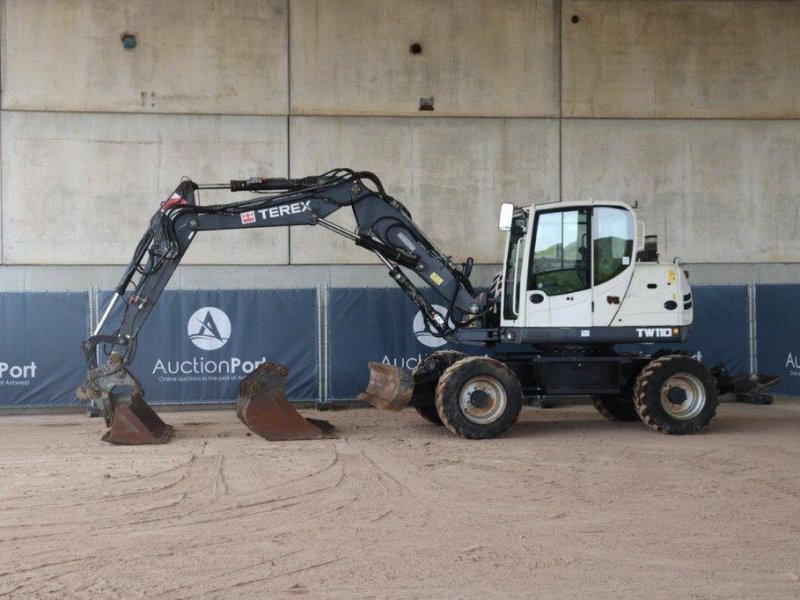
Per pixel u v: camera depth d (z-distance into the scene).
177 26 15.37
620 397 13.10
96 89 15.22
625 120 16.23
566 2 16.06
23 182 15.07
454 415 11.38
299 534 6.99
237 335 14.64
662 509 7.79
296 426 11.55
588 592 5.68
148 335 14.42
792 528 7.18
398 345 14.95
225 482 8.88
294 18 15.59
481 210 15.98
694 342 15.46
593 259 11.92
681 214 16.30
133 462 9.94
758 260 16.42
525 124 16.06
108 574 6.02
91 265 15.21
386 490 8.53
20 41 15.06
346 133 15.73
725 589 5.73
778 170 16.48
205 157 15.45
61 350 14.28
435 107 15.88
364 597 5.59
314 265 15.70
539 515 7.58
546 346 12.44
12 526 7.21
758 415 13.98
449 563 6.25
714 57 16.36
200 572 6.05
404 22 15.81
